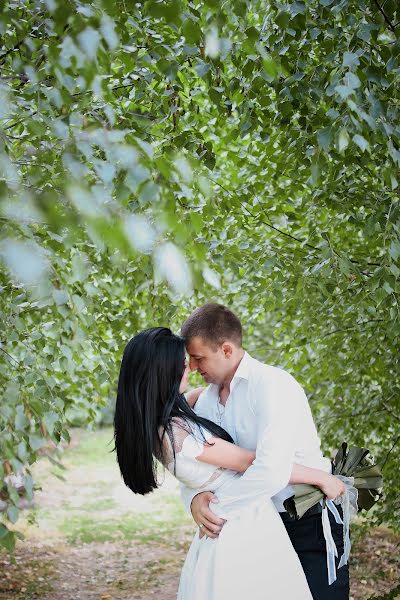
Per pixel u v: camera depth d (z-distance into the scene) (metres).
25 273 1.03
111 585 5.90
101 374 3.43
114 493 9.25
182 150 2.86
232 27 2.26
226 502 2.29
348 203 3.31
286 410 2.32
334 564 2.42
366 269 3.85
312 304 4.01
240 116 3.07
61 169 1.67
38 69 2.00
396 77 2.53
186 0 2.36
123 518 8.05
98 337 3.52
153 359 2.29
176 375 2.32
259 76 2.70
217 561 2.24
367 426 4.44
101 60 1.62
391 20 2.62
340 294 3.79
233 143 4.07
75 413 4.12
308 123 2.95
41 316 3.25
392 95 2.65
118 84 3.19
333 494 2.41
